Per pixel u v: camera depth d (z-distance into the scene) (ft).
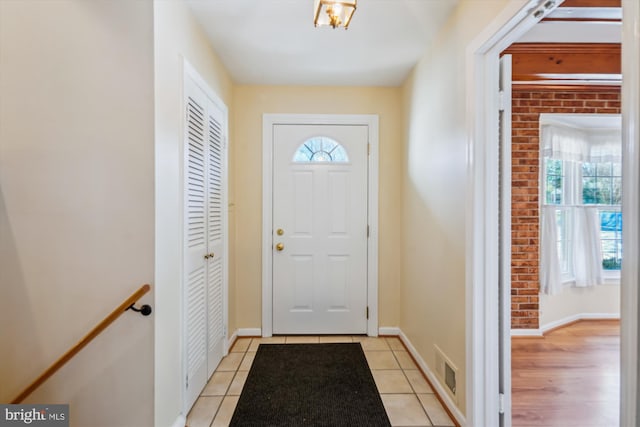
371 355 8.83
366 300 10.23
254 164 10.02
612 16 6.27
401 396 6.87
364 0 5.96
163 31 5.12
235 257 9.93
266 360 8.45
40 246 4.95
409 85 9.18
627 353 2.72
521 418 6.15
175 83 5.57
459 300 5.92
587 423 6.04
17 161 4.95
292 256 10.15
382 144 10.18
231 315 9.41
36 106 4.92
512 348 9.24
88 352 4.89
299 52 7.96
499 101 5.40
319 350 9.09
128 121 4.86
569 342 9.66
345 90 10.11
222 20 6.60
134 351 4.86
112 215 4.89
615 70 8.04
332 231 10.19
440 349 6.79
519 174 10.04
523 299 10.07
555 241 10.40
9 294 4.97
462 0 5.83
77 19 4.87
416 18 6.53
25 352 4.96
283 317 10.18
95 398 4.89
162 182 5.09
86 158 4.90
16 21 4.91
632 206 2.68
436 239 7.09
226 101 8.93
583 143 11.59
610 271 11.76
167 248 5.26
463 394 5.75
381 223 10.19
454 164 6.17
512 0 4.25
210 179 7.38
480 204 5.33
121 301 4.90
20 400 4.64
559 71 8.04
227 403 6.57
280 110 10.03
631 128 2.68
